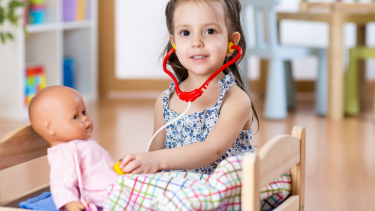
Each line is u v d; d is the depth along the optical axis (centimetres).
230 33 105
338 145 208
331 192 151
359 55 275
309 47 269
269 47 262
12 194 145
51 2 274
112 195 81
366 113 284
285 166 83
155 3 334
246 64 168
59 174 85
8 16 223
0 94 249
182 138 105
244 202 69
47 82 280
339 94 265
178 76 112
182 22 99
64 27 285
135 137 220
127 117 269
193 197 74
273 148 77
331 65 264
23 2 240
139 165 86
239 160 80
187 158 92
